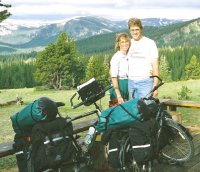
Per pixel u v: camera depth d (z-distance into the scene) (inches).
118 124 203.3
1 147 225.8
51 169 194.1
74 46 4365.2
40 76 4276.6
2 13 1009.5
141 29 261.3
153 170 236.5
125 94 272.1
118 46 270.5
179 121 337.1
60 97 2701.8
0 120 1348.4
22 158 202.4
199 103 330.0
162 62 5216.5
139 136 195.8
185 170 235.8
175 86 2805.1
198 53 6752.0
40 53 4279.0
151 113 206.1
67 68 4249.5
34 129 193.8
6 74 5452.8
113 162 204.5
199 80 3307.1
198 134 323.6
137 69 261.9
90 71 4301.2
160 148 205.0
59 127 197.0
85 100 220.2
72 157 199.9
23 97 3107.8
